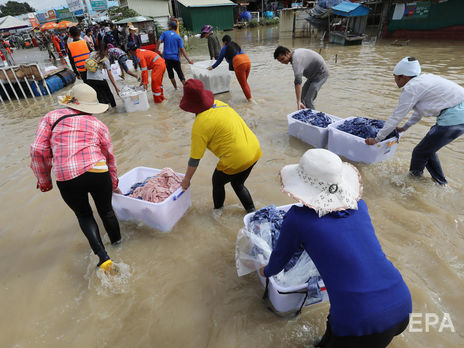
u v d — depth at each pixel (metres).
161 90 6.90
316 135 4.26
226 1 26.06
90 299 2.29
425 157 3.18
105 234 2.97
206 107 2.41
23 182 4.06
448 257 2.42
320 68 4.68
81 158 2.17
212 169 4.04
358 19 14.90
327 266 1.33
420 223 2.78
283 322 2.01
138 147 4.77
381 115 5.26
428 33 13.93
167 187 3.08
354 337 1.32
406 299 1.33
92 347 1.95
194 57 13.47
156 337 1.98
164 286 2.36
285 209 2.55
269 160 4.11
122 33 12.07
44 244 2.91
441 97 2.84
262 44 16.50
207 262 2.56
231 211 3.17
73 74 11.05
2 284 2.48
